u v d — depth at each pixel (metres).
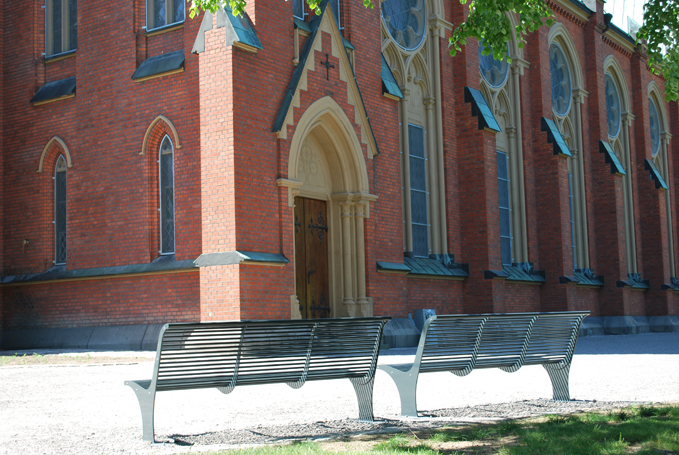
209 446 6.03
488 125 23.72
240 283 15.13
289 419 7.66
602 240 33.41
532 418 7.37
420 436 6.36
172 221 17.28
